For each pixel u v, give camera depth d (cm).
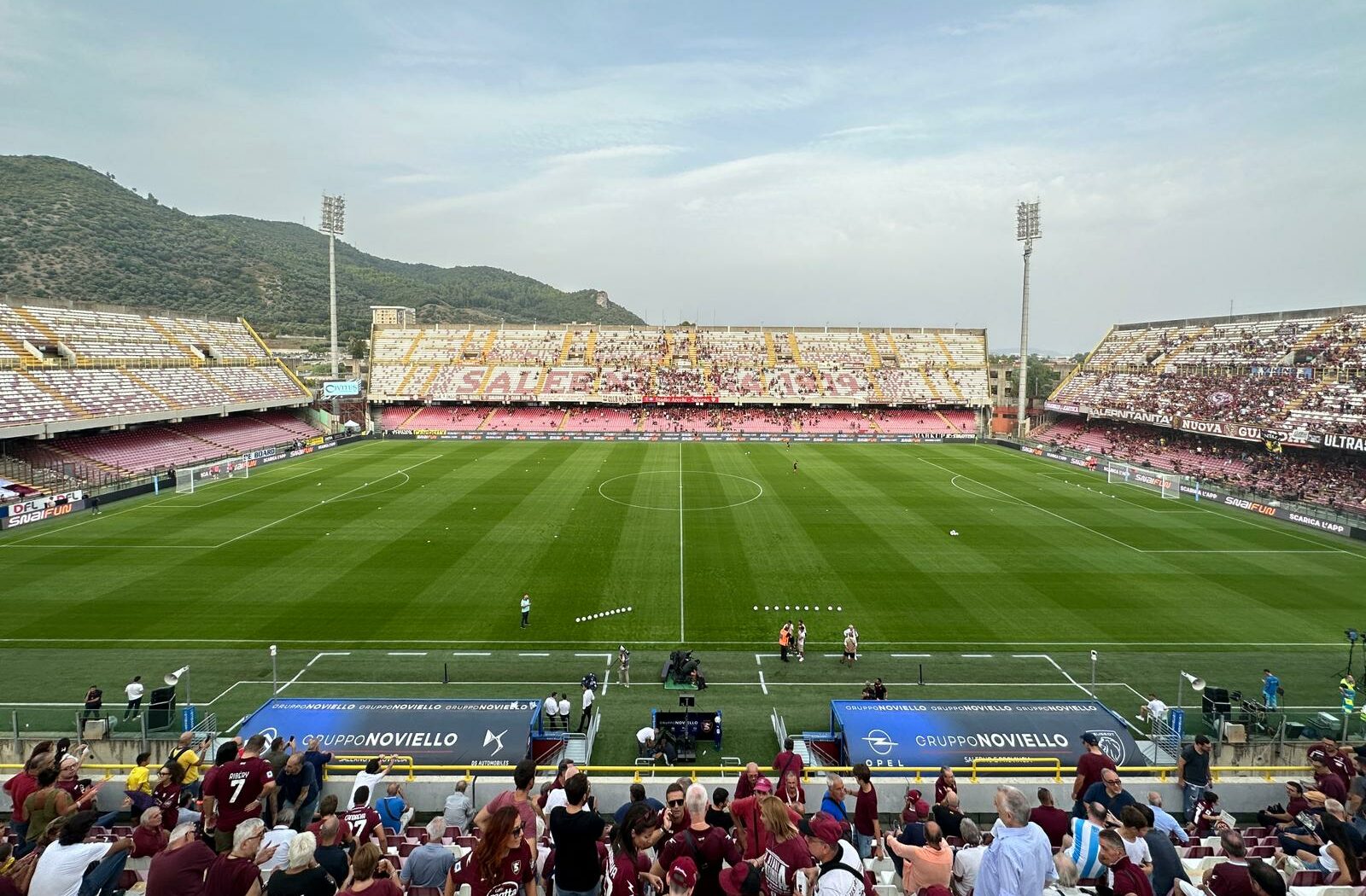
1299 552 4200
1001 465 7506
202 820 1121
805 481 6391
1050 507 5400
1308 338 7281
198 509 5038
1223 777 1702
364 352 16438
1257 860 741
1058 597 3412
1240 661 2755
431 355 11038
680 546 4200
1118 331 10238
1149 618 3167
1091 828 873
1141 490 6138
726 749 2144
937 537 4469
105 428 6719
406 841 1241
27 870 882
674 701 2439
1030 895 711
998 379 12050
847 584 3578
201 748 1903
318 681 2530
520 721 2011
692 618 3131
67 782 1180
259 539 4259
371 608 3183
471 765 1853
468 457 7756
